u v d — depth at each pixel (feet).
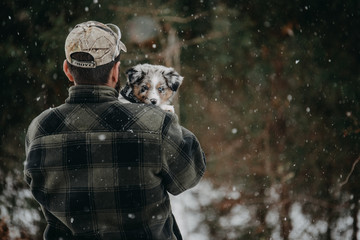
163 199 5.10
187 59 24.07
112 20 20.88
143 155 4.90
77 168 4.91
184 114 25.16
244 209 24.70
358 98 21.47
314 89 22.68
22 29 20.58
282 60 22.85
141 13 20.89
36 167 5.01
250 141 25.66
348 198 22.82
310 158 23.59
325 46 22.06
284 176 24.20
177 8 21.43
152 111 5.16
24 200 21.24
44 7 20.31
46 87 21.17
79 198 4.87
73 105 5.17
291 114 23.93
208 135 25.75
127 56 21.59
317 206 23.39
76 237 4.99
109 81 5.27
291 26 22.16
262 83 23.30
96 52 5.01
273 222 23.72
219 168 25.81
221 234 23.71
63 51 20.12
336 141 22.59
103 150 4.91
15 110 21.54
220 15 21.62
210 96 25.20
